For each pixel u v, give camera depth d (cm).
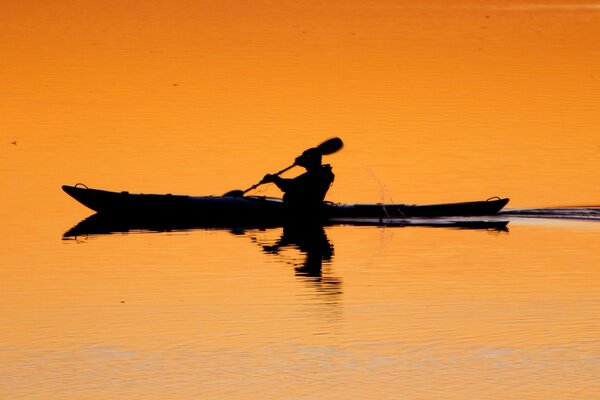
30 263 6850
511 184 8981
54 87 12456
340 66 13762
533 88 12575
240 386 4738
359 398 4600
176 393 4666
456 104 11812
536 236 7625
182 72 13325
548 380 4803
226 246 7394
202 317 5719
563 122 11050
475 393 4659
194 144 10212
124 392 4675
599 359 5062
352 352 5162
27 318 5694
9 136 10481
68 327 5541
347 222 8244
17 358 5084
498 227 7956
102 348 5219
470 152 9969
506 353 5144
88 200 8250
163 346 5259
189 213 8238
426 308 5888
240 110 11512
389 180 9150
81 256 7044
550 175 9238
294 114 11338
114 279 6481
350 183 9100
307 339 5362
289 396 4628
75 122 11000
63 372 4900
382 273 6650
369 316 5734
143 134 10581
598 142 10306
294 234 7825
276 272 6688
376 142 10306
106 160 9706
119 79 12912
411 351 5181
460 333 5441
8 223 7925
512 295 6125
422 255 7112
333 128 10794
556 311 5812
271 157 9762
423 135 10550
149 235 7719
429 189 8875
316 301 6028
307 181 8306
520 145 10200
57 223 7969
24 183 9062
